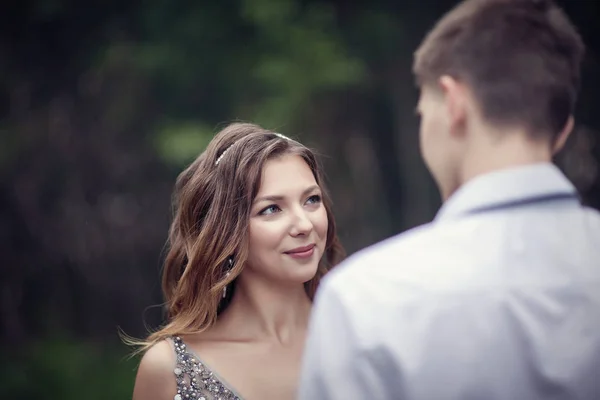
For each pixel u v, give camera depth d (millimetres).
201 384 2268
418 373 1223
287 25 9812
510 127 1305
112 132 10602
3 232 10617
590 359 1224
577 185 10180
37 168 10625
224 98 10039
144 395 2316
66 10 10281
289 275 2230
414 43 10430
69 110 10586
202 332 2357
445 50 1346
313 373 1284
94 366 9547
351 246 10742
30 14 10336
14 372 9328
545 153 1322
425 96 1393
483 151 1323
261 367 2289
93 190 10711
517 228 1287
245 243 2258
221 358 2301
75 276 10781
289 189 2236
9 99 10523
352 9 10391
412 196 10805
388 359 1235
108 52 10250
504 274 1252
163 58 9945
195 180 2379
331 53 9742
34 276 10703
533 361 1217
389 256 1312
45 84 10586
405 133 10672
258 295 2334
